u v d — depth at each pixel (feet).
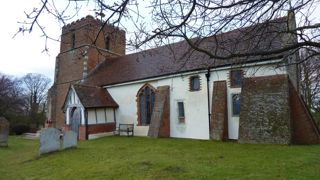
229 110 70.90
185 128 78.33
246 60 19.80
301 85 76.69
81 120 87.86
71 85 92.22
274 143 58.65
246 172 37.40
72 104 91.76
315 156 45.93
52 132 61.11
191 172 38.32
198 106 76.13
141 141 72.43
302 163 41.37
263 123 61.05
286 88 61.36
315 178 34.12
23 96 193.77
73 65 111.86
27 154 63.05
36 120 191.93
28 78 218.38
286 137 57.72
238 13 13.92
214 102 71.67
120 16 12.40
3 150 69.51
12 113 164.04
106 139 81.41
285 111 59.62
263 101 62.75
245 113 63.98
